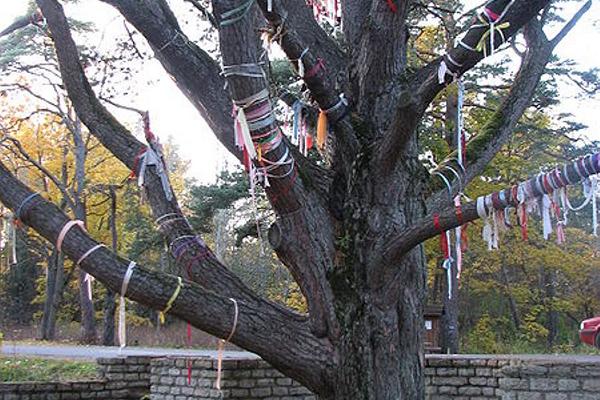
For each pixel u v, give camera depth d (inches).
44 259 1197.1
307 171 191.0
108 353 561.9
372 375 179.3
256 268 1026.1
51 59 759.7
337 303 182.9
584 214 831.1
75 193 884.6
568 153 607.2
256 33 181.8
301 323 184.7
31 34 719.1
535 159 665.0
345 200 191.3
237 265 1023.0
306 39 207.6
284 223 185.8
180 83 204.5
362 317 181.3
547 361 329.7
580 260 865.5
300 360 179.5
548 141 622.8
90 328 912.3
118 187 828.0
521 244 832.9
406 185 190.9
